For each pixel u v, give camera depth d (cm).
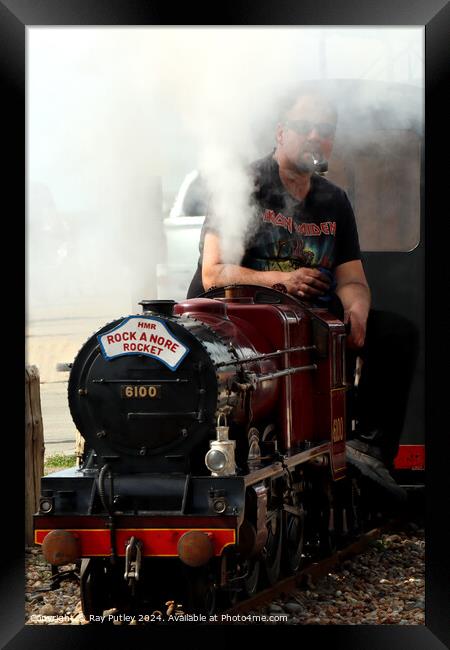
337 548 745
